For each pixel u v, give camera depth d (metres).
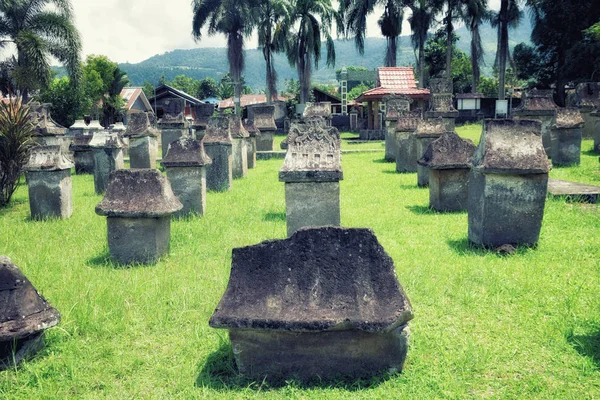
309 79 36.69
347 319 3.56
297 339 3.67
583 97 19.56
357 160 19.28
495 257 6.19
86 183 15.05
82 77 23.73
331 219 6.88
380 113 32.25
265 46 36.88
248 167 17.92
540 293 5.00
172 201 6.88
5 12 21.84
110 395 3.61
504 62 33.59
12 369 3.96
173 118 17.39
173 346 4.28
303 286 3.80
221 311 3.72
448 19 36.25
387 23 36.06
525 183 6.38
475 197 6.77
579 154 13.02
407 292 5.18
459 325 4.44
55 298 5.22
